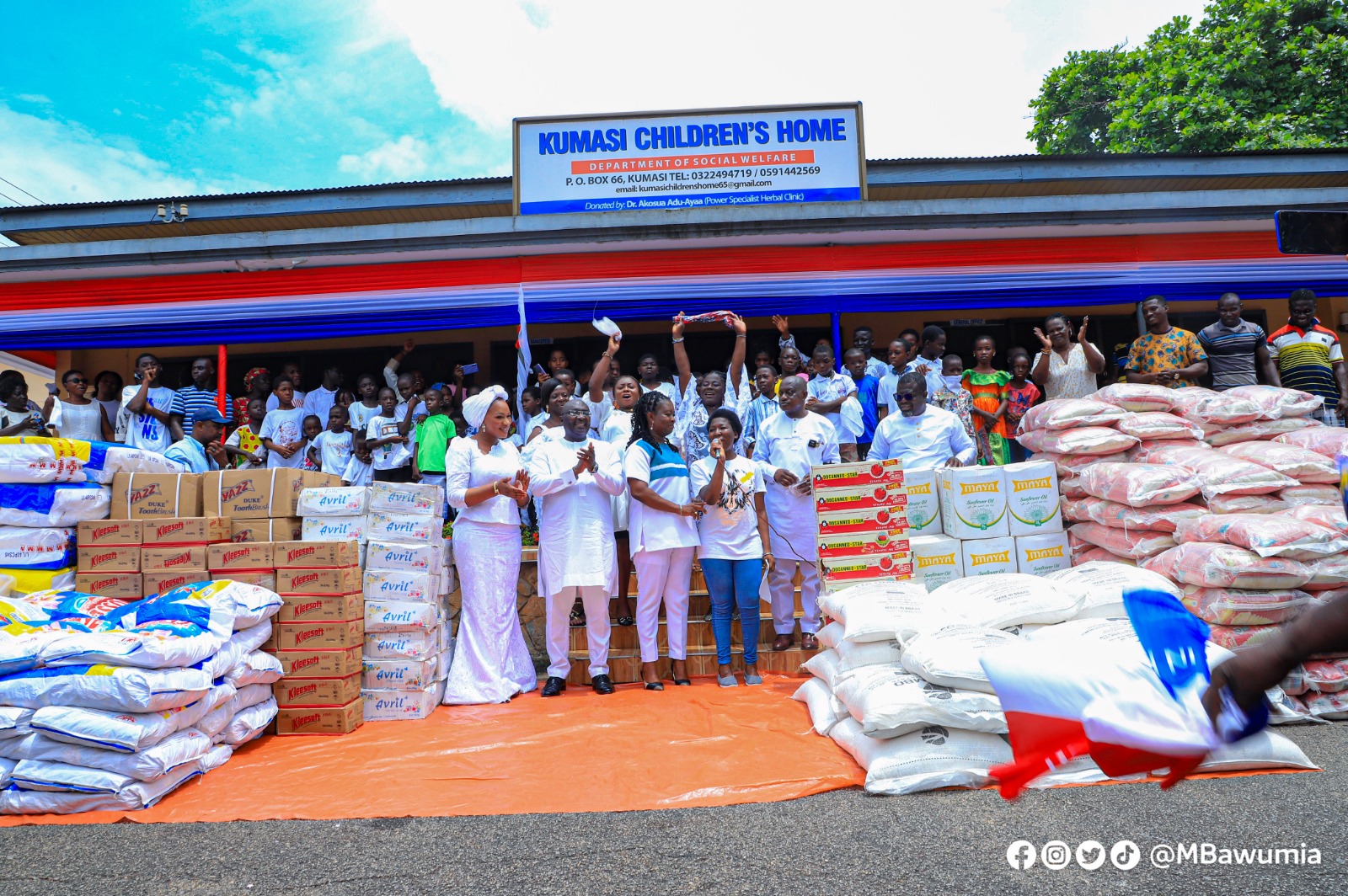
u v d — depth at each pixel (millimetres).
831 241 7574
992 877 2469
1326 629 1109
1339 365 7293
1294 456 4676
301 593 4664
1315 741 3758
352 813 3238
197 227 10469
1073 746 1432
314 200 10133
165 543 4730
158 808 3402
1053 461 5492
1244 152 10008
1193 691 1304
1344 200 7418
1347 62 16578
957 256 7676
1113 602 4023
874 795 3258
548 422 6598
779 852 2717
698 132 7730
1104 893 2342
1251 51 17188
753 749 3852
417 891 2520
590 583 5133
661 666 5613
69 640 3586
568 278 7598
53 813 3367
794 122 7754
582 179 7684
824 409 6750
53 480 4660
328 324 7629
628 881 2541
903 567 4871
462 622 5383
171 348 10836
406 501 5062
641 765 3676
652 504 5105
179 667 3701
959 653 3490
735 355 6660
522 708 4965
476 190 10070
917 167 10211
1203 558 4285
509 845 2861
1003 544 5176
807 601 5648
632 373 10711
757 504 5508
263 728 4398
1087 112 20344
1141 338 7039
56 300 7723
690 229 7297
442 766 3814
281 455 8062
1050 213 7285
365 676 4875
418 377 8211
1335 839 2635
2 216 10320
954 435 5863
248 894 2537
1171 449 5086
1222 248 7785
